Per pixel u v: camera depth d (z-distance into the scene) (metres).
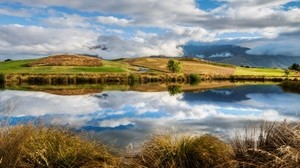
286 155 7.05
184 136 8.35
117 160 8.05
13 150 6.98
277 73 144.25
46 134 8.15
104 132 16.86
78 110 28.47
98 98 41.78
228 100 40.25
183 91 58.12
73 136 8.59
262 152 7.47
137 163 8.01
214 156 7.90
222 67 164.00
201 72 141.50
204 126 19.48
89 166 7.52
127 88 66.31
